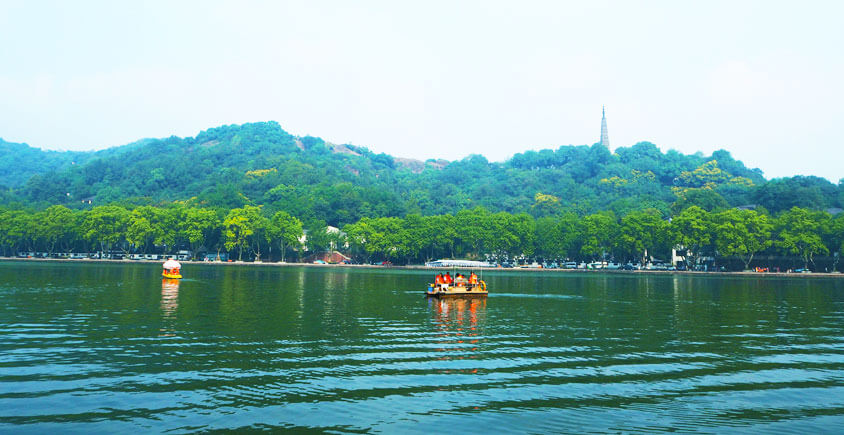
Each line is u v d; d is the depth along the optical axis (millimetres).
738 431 21812
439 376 29328
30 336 38906
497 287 99125
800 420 23109
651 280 129875
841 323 50594
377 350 35938
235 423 21922
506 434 21219
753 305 67125
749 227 183375
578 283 113562
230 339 38750
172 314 51188
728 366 32219
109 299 63125
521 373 30219
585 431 21641
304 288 86812
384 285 97938
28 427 21234
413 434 21078
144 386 26641
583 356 34812
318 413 23219
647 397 26016
